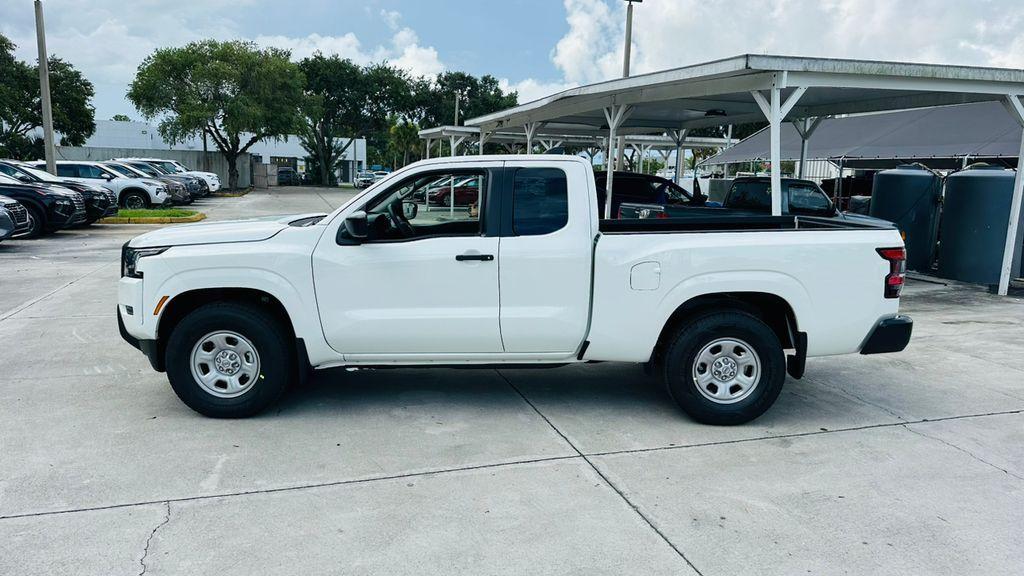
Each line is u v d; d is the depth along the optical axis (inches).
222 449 179.9
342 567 128.7
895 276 201.3
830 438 194.4
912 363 273.7
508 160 200.2
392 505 152.1
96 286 406.0
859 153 761.6
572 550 135.5
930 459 180.7
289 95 1700.3
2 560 128.8
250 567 128.3
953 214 473.4
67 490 156.3
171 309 200.5
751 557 133.9
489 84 2573.8
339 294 195.6
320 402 217.2
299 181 2372.0
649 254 195.3
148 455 175.5
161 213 847.1
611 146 521.7
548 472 169.8
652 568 129.8
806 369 265.1
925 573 129.3
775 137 353.4
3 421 196.9
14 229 548.1
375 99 2439.7
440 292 196.1
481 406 216.4
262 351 196.4
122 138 2315.5
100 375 240.7
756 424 204.8
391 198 206.1
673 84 419.5
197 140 2394.2
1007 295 422.3
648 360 203.2
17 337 290.7
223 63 1547.7
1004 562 133.3
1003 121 677.9
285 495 155.8
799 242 197.0
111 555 131.2
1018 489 164.1
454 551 134.6
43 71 816.3
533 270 195.6
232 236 197.8
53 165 831.1
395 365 205.0
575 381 244.4
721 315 197.3
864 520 148.6
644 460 177.6
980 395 234.4
